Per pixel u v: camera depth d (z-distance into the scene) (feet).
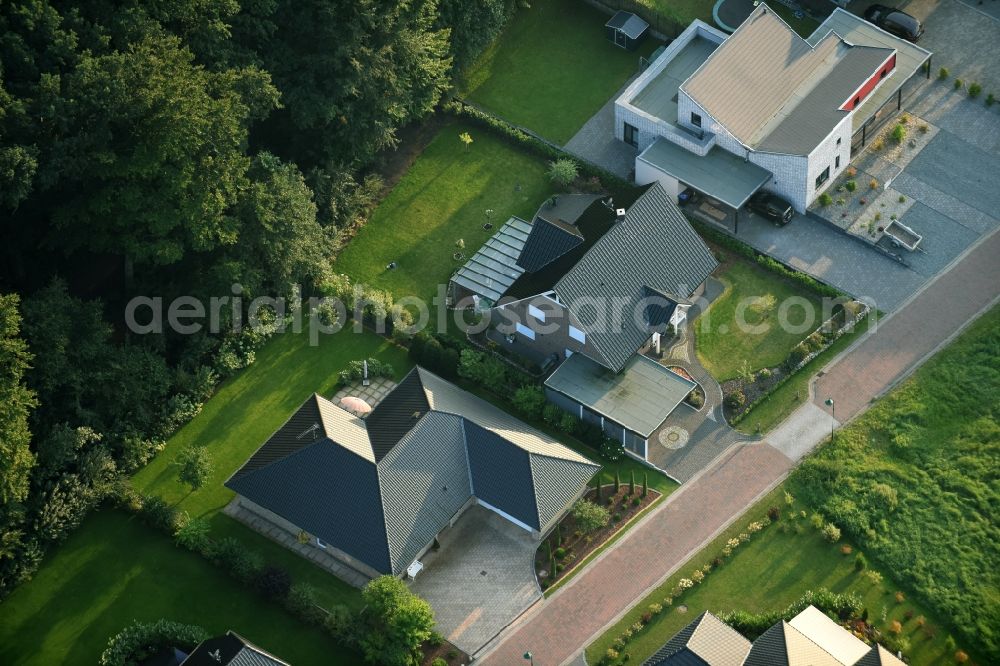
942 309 333.62
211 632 295.28
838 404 320.91
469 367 328.49
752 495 308.19
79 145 300.61
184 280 339.36
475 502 311.68
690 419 322.55
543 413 322.14
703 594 293.84
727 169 352.90
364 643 284.41
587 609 294.46
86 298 343.67
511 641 291.38
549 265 327.88
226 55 327.67
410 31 352.90
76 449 313.53
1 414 285.02
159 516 309.83
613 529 306.14
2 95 290.97
